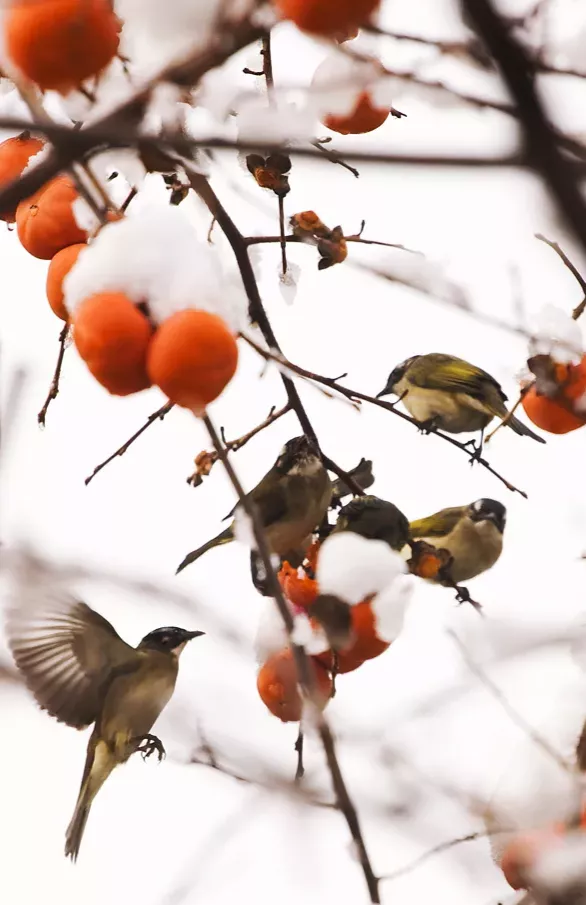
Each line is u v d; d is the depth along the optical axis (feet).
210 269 15.01
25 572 15.30
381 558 19.66
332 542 19.99
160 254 14.85
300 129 14.34
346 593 19.53
